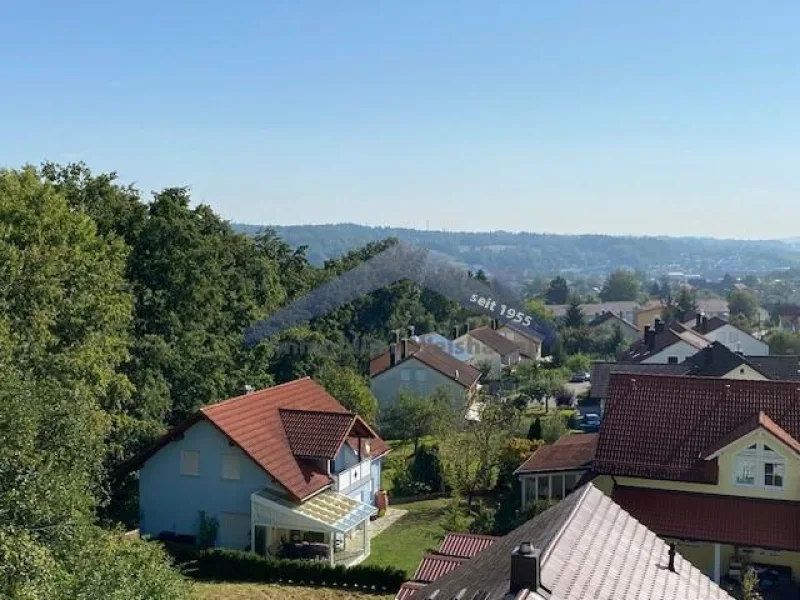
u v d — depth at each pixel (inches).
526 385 3383.4
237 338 2345.0
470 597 581.3
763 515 1312.7
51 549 810.8
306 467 1590.8
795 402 1464.1
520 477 1697.8
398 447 2432.3
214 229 2532.0
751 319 7514.8
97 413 1417.3
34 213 1499.8
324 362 2650.1
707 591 694.5
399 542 1619.1
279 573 1400.1
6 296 1312.7
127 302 1651.1
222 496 1566.2
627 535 730.2
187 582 1075.9
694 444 1429.6
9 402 816.9
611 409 1524.4
